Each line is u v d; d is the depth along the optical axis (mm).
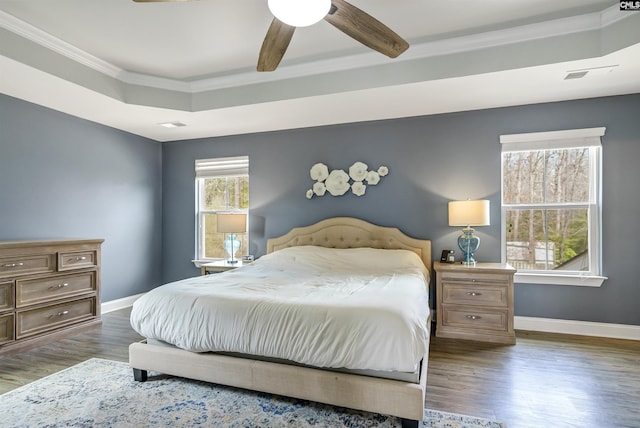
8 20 2459
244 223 4449
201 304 2281
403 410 1824
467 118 3805
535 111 3570
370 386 1877
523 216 3705
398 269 3371
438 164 3916
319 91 3279
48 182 3662
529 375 2525
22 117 3422
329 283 2793
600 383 2400
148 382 2438
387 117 4016
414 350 1838
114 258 4418
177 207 5105
